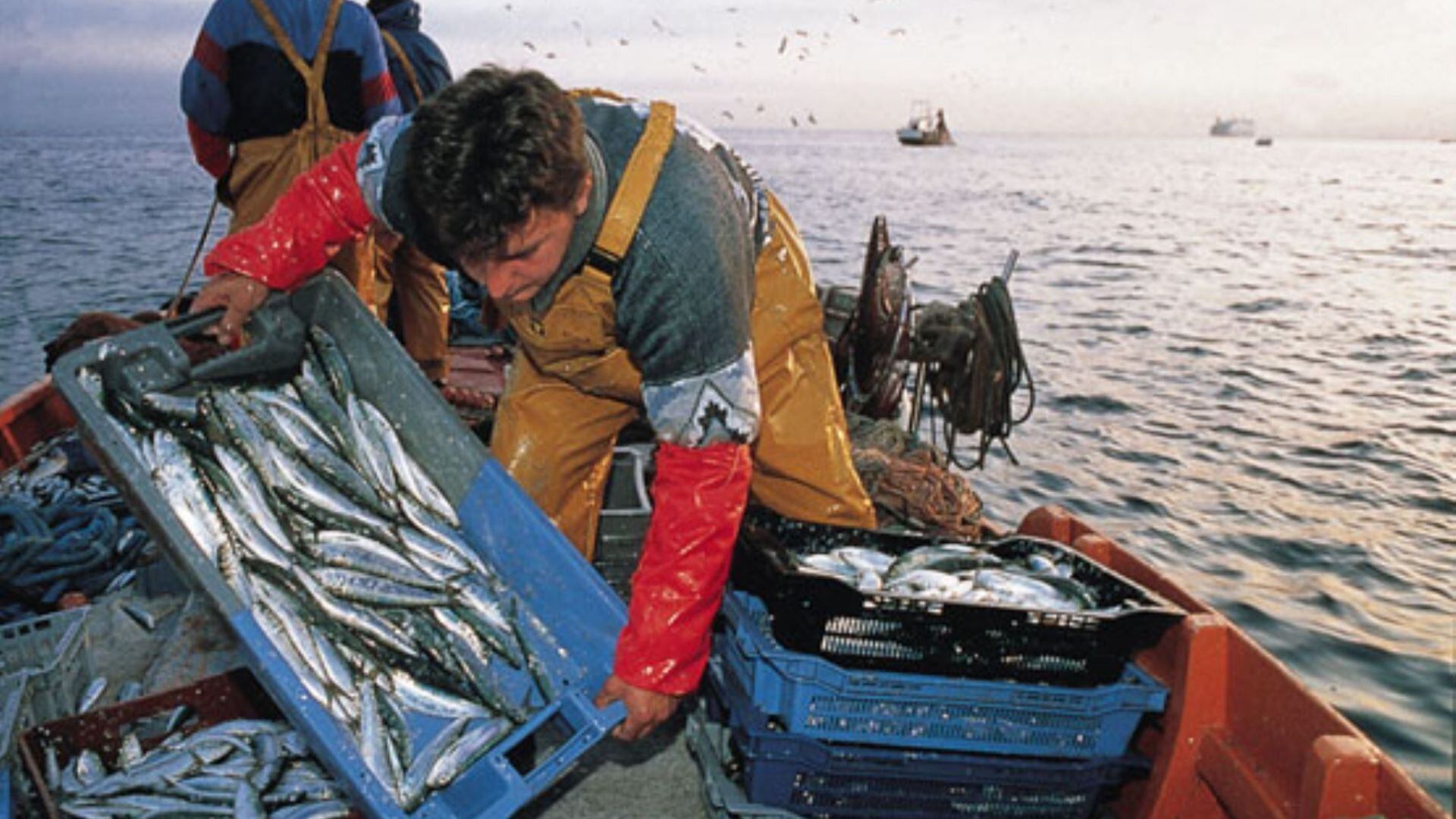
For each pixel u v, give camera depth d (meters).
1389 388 14.65
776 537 2.98
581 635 2.61
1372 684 7.04
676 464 2.24
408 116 2.45
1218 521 9.63
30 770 2.37
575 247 2.07
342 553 2.68
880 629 2.47
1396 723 6.59
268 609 2.46
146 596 3.75
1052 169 117.88
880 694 2.45
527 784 2.19
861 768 2.47
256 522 2.62
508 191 1.72
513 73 1.82
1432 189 87.12
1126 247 33.25
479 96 1.76
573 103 1.90
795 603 2.45
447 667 2.56
